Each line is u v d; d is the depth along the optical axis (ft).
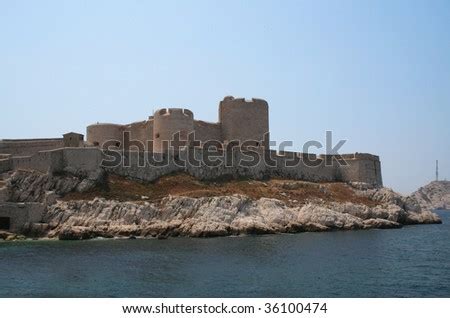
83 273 137.49
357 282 128.98
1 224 223.51
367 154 335.26
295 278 132.57
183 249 181.68
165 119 278.26
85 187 239.09
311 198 280.31
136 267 145.79
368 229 272.51
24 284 124.77
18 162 248.73
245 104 306.55
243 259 160.45
